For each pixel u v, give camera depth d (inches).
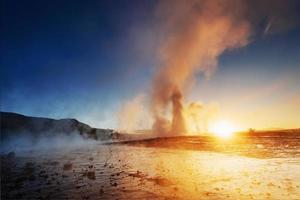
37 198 261.3
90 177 380.2
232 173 404.5
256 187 304.0
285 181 332.5
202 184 324.8
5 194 280.7
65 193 279.4
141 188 301.1
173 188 300.7
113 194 272.2
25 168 483.8
